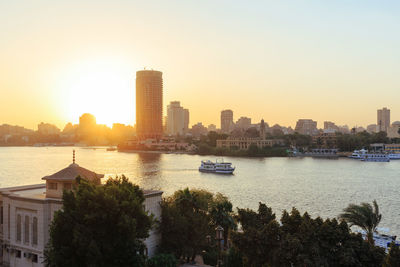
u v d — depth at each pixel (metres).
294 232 34.16
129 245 31.97
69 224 32.00
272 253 32.59
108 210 31.97
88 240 30.73
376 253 31.12
